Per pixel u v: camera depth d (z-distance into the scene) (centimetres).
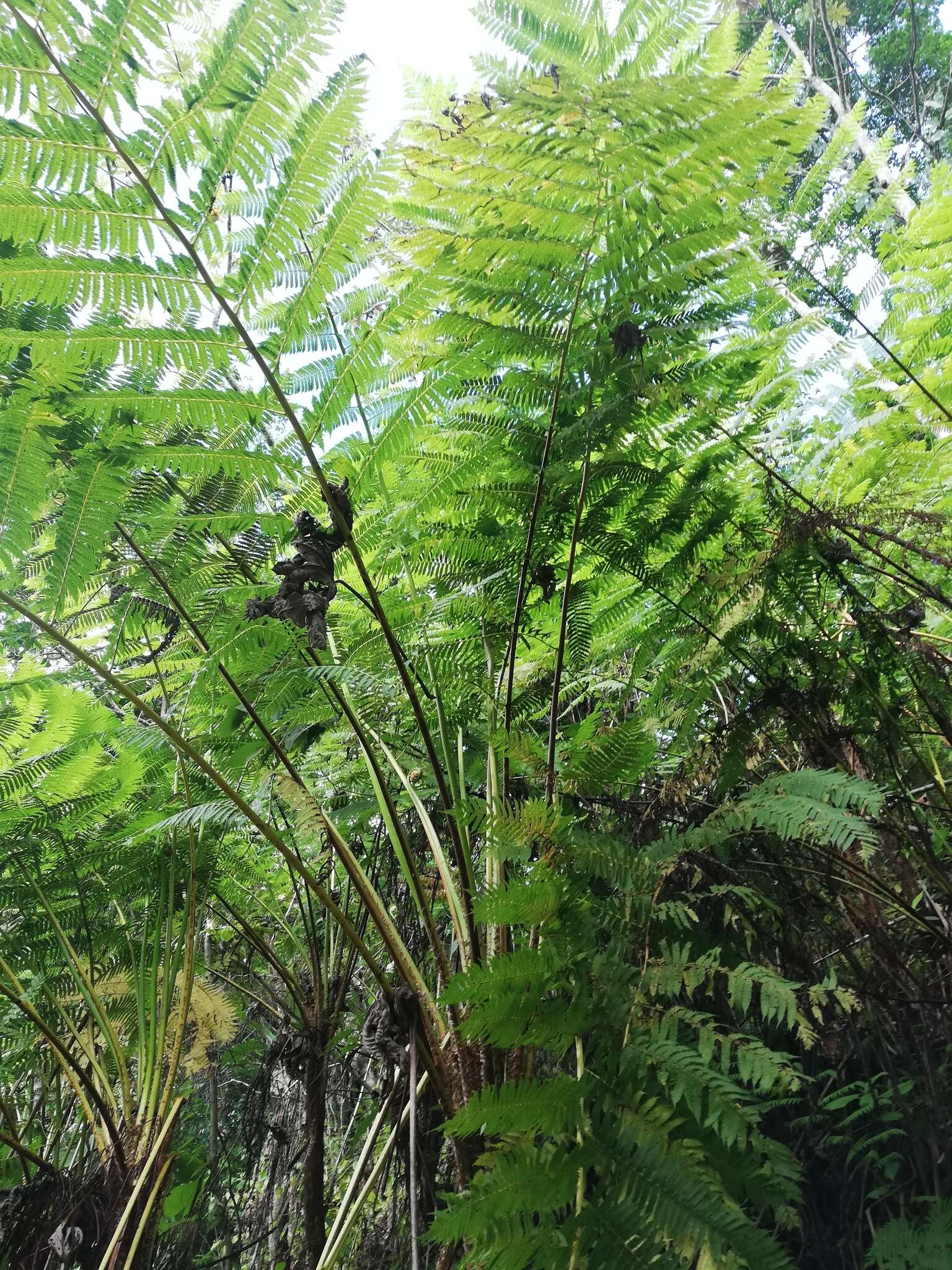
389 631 166
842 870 173
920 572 232
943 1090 158
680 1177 108
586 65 208
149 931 252
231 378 215
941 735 180
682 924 127
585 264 180
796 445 272
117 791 261
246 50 146
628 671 272
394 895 271
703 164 163
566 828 141
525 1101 118
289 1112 322
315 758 283
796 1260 165
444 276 180
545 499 196
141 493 222
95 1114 215
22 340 155
